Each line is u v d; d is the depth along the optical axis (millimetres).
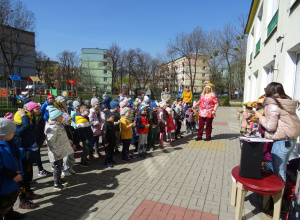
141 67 51094
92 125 5379
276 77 6293
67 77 56500
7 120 2572
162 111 6488
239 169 2738
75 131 4695
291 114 2820
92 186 3830
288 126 2795
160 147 6488
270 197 3027
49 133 3508
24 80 45062
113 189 3707
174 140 7387
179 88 64125
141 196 3463
